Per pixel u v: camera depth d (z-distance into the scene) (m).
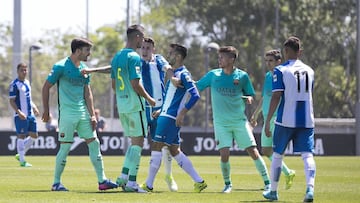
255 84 110.19
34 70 121.00
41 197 24.52
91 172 38.91
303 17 111.75
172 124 26.73
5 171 39.69
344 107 108.50
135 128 26.70
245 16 111.44
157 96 28.56
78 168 42.78
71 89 27.03
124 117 26.88
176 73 26.48
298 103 23.36
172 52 26.58
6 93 96.31
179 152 27.23
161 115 26.91
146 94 26.47
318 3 112.56
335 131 83.31
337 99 108.62
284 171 29.61
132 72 26.31
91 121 27.22
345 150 70.19
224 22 112.12
